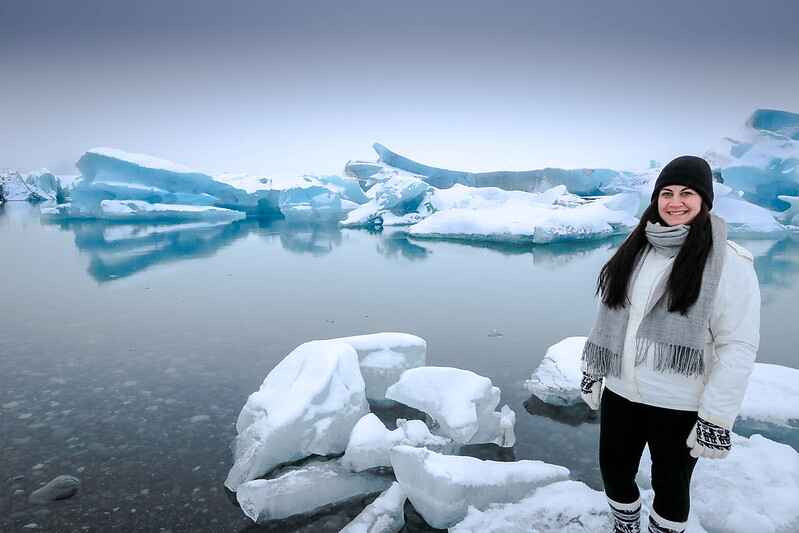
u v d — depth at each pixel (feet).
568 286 25.54
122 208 66.80
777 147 61.52
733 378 3.64
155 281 26.73
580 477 7.27
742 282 3.68
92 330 16.58
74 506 6.64
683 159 4.00
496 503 6.28
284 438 7.47
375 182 99.81
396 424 8.93
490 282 26.76
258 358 13.50
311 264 33.27
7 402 10.34
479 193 64.75
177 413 9.79
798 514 5.90
